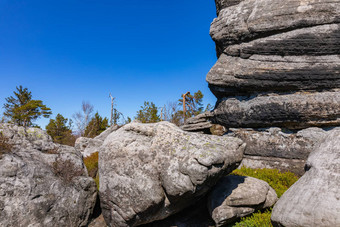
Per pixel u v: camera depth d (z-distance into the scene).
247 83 10.09
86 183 6.54
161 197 5.56
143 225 6.27
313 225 3.54
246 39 10.56
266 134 9.95
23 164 5.91
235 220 5.84
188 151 5.63
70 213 5.98
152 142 6.30
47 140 7.25
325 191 3.75
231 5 11.58
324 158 4.43
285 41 9.50
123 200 5.75
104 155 6.44
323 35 8.89
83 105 37.47
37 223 5.38
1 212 5.07
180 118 28.20
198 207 6.75
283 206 4.25
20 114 32.31
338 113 8.37
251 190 6.02
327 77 8.75
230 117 10.91
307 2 9.22
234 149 5.92
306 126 9.16
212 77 11.27
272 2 9.97
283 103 9.30
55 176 6.30
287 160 9.23
